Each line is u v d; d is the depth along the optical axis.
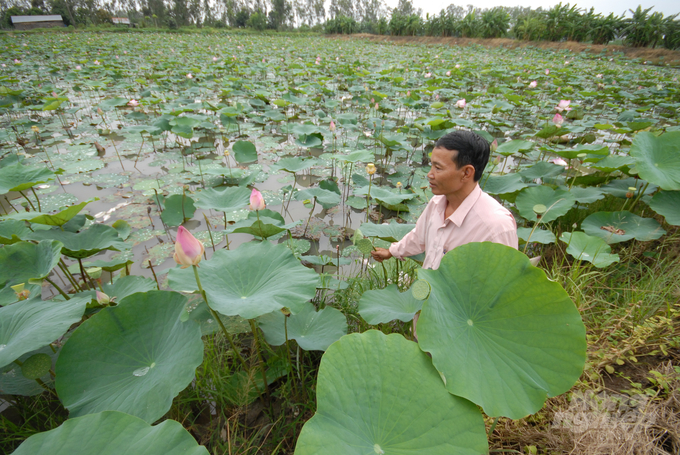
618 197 3.86
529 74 13.59
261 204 2.48
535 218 3.23
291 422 1.91
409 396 1.16
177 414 1.88
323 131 6.58
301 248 3.62
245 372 2.10
